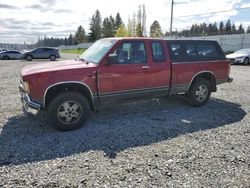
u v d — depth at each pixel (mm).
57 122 4996
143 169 3613
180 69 6418
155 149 4285
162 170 3588
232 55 21250
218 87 10086
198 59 6777
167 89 6340
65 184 3229
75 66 5184
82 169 3604
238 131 5180
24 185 3197
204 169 3625
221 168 3656
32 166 3680
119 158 3951
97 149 4270
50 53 30203
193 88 6801
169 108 6863
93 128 5262
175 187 3182
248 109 6852
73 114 5117
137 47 5797
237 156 4039
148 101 7508
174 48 6391
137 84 5789
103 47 5703
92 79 5211
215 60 7086
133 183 3260
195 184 3250
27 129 5156
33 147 4312
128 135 4895
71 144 4453
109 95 5480
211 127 5406
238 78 12609
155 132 5066
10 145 4383
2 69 17344
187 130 5203
